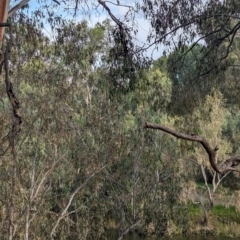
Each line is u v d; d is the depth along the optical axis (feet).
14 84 33.42
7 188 36.99
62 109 39.81
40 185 38.93
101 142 44.83
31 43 32.63
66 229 44.39
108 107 43.96
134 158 49.96
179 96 37.68
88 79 42.39
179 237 64.49
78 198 46.26
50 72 38.27
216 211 78.28
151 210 53.21
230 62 35.63
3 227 37.27
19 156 37.99
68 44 35.35
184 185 66.54
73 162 44.01
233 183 82.99
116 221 55.62
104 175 48.24
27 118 36.78
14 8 18.15
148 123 10.76
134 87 31.14
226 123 74.79
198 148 69.77
